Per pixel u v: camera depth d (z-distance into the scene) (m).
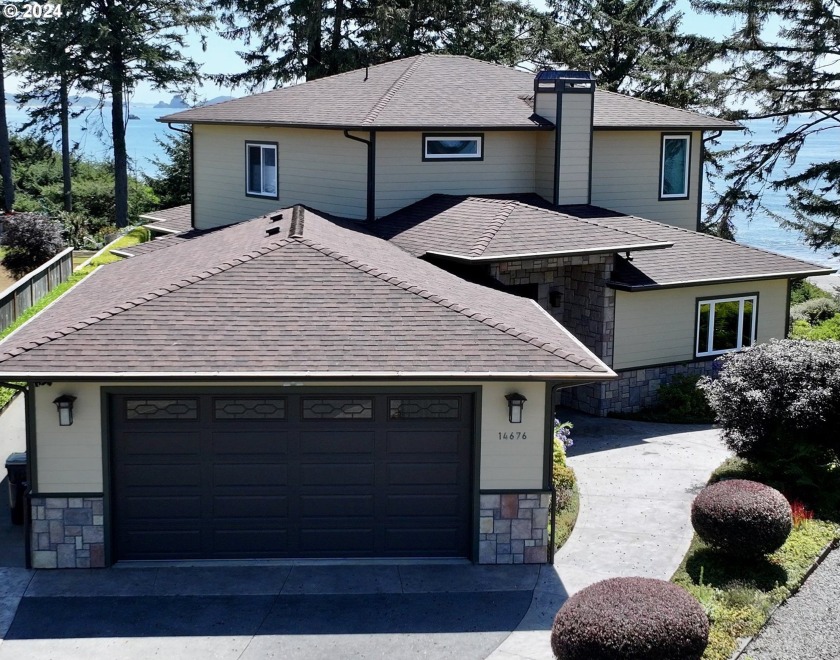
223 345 13.35
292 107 25.50
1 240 36.59
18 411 21.20
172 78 46.34
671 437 20.09
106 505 13.48
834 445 17.00
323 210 24.33
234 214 26.78
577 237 20.94
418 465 13.97
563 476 16.02
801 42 39.53
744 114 41.16
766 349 17.56
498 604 12.68
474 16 44.72
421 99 24.59
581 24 45.84
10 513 15.57
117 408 13.51
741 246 24.45
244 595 12.84
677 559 14.03
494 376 13.09
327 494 13.95
